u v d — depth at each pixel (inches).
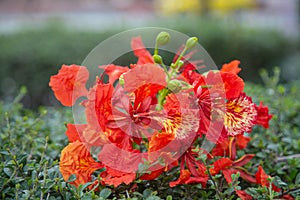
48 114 34.8
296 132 28.9
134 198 20.3
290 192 22.7
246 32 97.0
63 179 22.0
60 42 82.1
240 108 22.1
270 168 25.0
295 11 177.0
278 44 98.0
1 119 30.1
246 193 22.3
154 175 21.6
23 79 79.3
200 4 142.5
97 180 21.4
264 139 27.3
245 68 96.0
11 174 21.5
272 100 32.7
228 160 22.3
